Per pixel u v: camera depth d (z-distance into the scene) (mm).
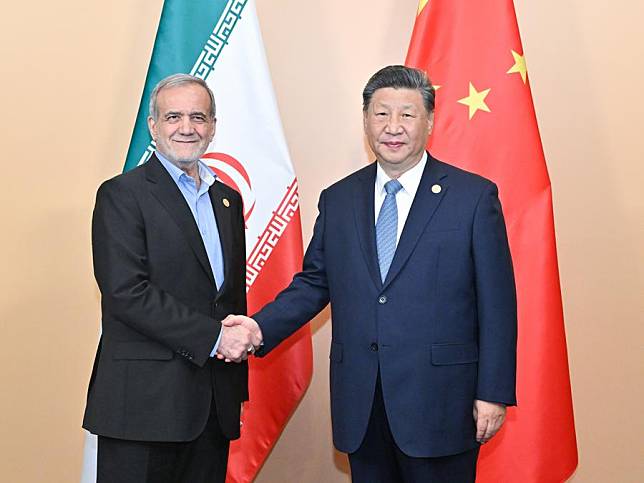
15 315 3021
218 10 2795
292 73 3092
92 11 3045
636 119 3023
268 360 2850
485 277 2092
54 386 3039
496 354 2066
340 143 3098
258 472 3072
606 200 3033
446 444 2059
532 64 3049
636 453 3025
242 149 2783
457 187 2156
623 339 3029
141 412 2078
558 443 2643
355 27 3092
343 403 2145
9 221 3014
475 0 2750
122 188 2152
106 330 2168
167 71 2754
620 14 3021
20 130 3018
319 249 2385
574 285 3041
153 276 2123
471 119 2709
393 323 2086
